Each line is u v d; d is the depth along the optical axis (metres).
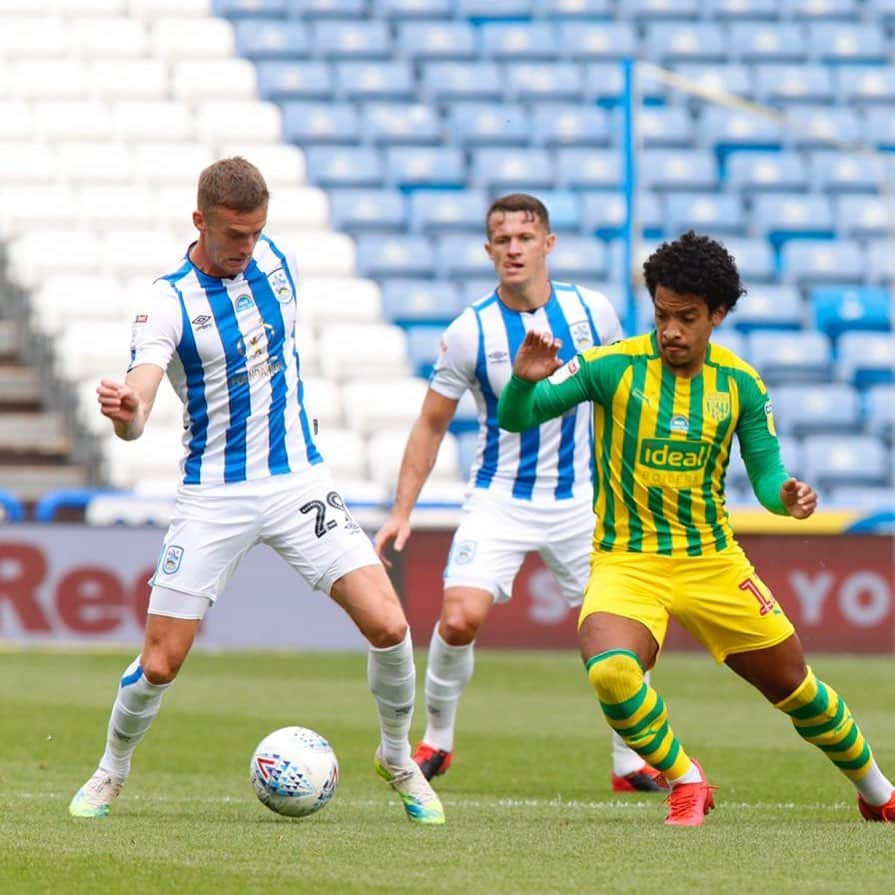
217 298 19.92
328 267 70.12
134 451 59.72
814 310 70.38
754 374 19.80
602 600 19.66
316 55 80.12
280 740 20.31
